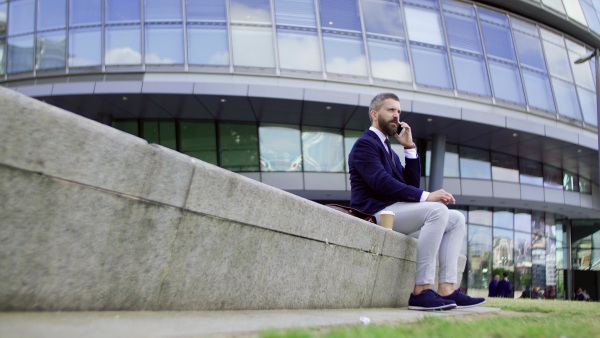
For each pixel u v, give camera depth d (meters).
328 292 4.23
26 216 2.09
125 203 2.48
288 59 21.84
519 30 26.42
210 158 23.78
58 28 22.36
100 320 2.16
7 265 2.05
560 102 26.83
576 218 35.84
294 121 23.56
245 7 22.05
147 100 20.91
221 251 3.11
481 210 29.89
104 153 2.33
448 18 24.66
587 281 35.44
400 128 5.89
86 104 21.69
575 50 28.78
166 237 2.73
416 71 23.30
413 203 5.18
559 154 26.88
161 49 21.52
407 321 3.17
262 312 3.34
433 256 4.89
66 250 2.26
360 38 22.81
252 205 3.28
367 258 4.79
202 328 2.17
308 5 22.56
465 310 5.02
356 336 1.95
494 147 26.45
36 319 2.01
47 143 2.11
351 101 20.70
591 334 2.60
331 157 24.16
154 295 2.71
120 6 21.84
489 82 24.61
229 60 21.50
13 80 22.91
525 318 3.99
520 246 30.77
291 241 3.73
